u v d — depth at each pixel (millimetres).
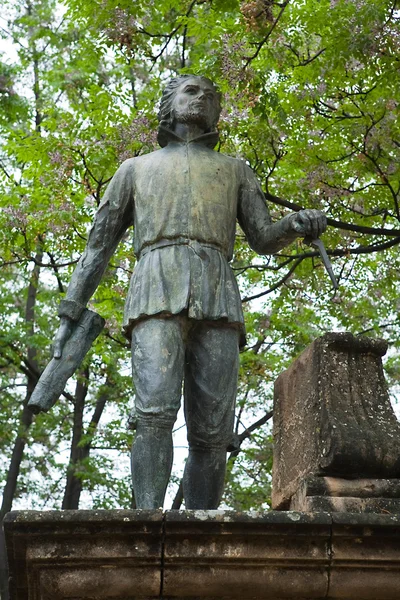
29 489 16484
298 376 5355
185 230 5199
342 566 4309
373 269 11867
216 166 5414
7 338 14758
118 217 5445
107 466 15430
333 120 10391
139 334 5047
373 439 4797
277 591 4301
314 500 4719
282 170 10953
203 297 5074
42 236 11523
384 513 4590
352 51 9438
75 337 5215
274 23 8594
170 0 9898
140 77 13250
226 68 8789
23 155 11094
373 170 10359
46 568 4270
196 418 5070
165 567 4277
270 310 13000
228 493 14703
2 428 15492
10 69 14688
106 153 10523
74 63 14344
